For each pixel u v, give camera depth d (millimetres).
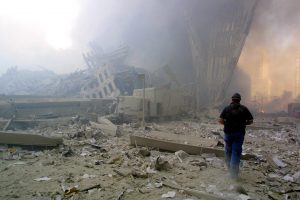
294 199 4465
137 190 4562
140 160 6535
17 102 12977
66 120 13078
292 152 8352
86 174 5301
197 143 8820
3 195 4152
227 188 4824
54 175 5203
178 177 5367
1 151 7008
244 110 5336
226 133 5457
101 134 10023
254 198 4395
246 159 7160
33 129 11578
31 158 6562
